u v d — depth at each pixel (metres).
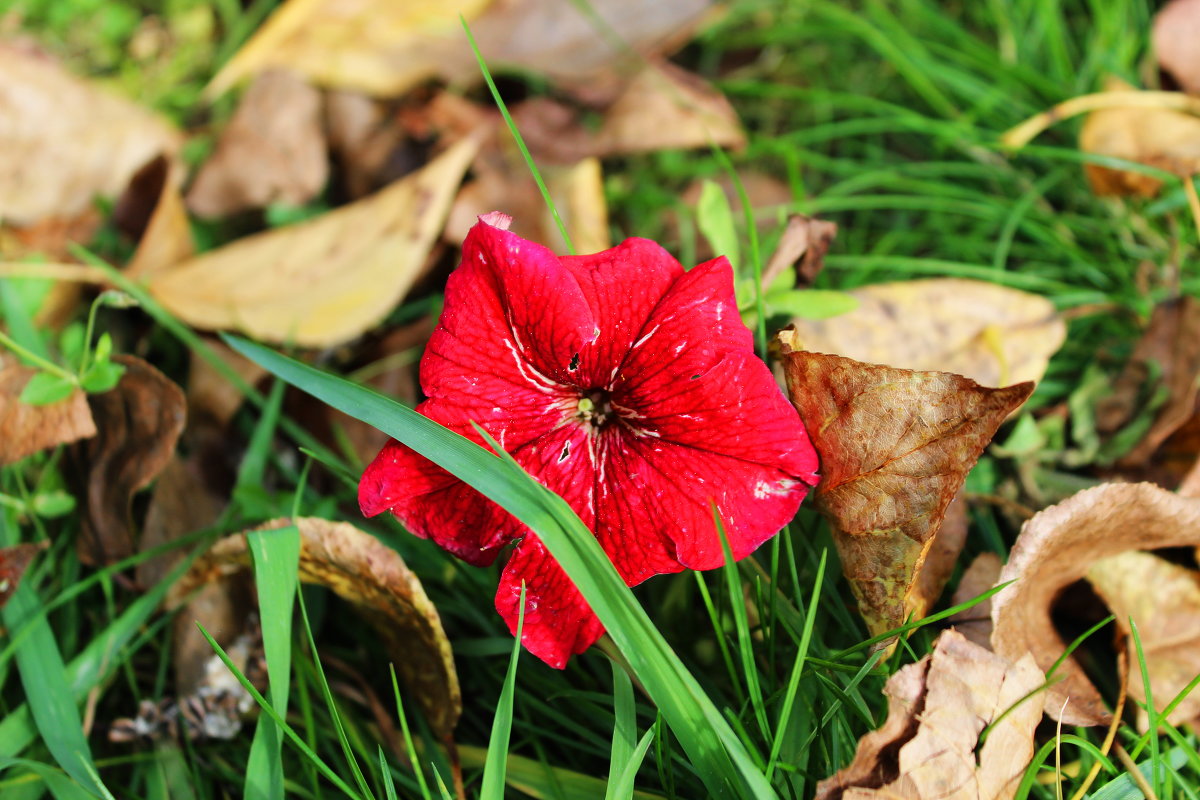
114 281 0.44
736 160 0.50
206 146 0.50
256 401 0.43
